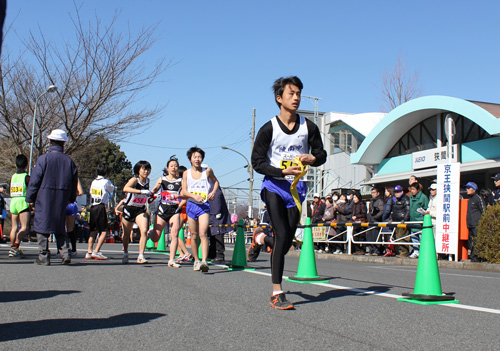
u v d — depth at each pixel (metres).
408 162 21.98
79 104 21.55
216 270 7.80
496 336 3.45
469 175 19.09
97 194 9.41
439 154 19.91
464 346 3.16
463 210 11.45
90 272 6.89
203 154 7.37
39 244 7.78
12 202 9.23
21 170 9.30
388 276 7.85
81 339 3.15
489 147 17.98
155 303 4.48
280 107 4.59
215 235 9.76
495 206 10.66
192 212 7.39
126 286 5.54
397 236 12.80
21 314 3.88
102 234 9.41
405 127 21.89
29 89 22.03
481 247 10.77
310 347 3.06
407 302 4.85
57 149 7.88
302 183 4.72
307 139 4.62
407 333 3.49
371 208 14.48
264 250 18.97
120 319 3.76
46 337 3.18
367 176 27.98
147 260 9.35
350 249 14.14
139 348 2.97
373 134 22.41
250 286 5.80
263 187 4.59
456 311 4.40
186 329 3.48
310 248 6.64
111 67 21.38
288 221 4.55
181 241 9.55
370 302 4.80
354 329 3.58
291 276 6.75
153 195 8.55
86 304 4.36
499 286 6.73
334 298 5.03
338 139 31.61
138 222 8.61
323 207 16.23
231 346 3.05
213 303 4.55
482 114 16.58
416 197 12.30
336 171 31.19
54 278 6.10
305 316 4.02
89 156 33.41
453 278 7.87
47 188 7.72
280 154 4.54
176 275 6.83
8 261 8.27
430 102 18.97
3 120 22.55
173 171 8.34
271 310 4.26
